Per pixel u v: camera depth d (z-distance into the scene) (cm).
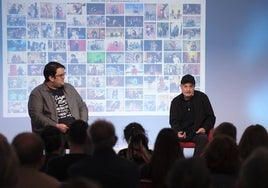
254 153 181
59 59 758
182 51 769
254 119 781
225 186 301
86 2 755
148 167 349
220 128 412
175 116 617
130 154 408
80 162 301
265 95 780
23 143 274
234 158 308
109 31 761
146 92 768
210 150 311
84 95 763
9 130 758
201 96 621
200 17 769
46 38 754
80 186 160
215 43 774
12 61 752
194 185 191
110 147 297
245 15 775
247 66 778
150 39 764
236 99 779
